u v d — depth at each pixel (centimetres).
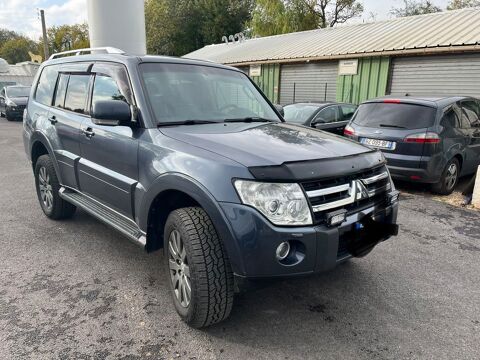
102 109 291
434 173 612
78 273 355
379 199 295
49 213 482
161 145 286
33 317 287
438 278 360
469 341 269
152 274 355
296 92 1558
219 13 3422
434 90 1120
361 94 1301
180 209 271
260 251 231
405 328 283
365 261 394
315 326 284
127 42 1120
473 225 506
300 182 237
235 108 373
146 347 257
